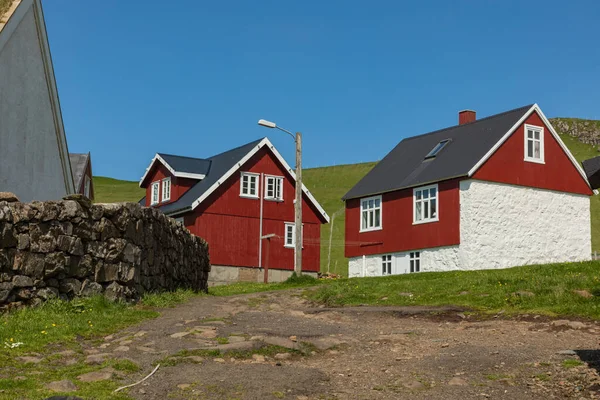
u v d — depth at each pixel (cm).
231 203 3800
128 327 1131
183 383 810
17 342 934
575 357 958
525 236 2948
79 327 1062
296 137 2853
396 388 830
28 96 1869
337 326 1274
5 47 1752
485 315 1398
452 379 865
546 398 784
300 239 2778
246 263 3800
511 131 2953
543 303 1420
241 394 782
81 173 3234
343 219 7081
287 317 1380
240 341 1030
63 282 1206
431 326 1305
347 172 10075
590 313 1291
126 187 9650
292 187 4041
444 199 2945
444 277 2216
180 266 1833
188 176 3984
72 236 1221
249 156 3847
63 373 816
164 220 1647
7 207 1105
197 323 1191
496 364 940
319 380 859
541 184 3030
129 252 1365
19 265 1118
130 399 736
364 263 3362
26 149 1864
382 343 1102
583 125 15750
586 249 3125
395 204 3209
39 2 1878
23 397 701
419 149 3453
